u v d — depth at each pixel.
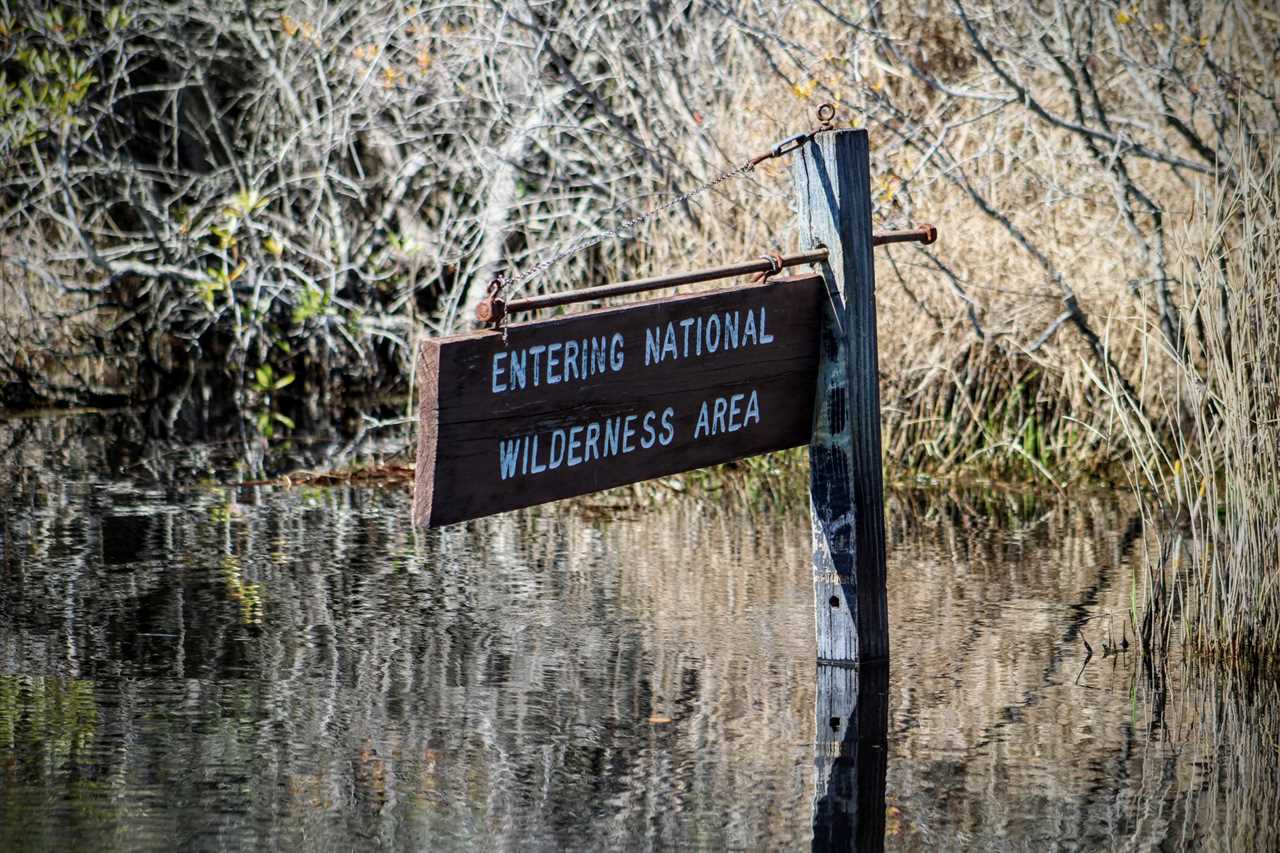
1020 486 12.96
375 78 16.77
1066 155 13.03
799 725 6.79
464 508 6.39
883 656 7.75
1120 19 12.41
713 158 14.40
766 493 12.78
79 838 5.46
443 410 6.27
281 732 6.62
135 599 8.92
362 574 9.66
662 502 12.39
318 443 15.34
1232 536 7.85
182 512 11.70
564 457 6.66
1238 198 9.38
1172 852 5.47
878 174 13.52
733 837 5.57
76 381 18.39
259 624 8.41
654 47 14.73
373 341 18.70
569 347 6.62
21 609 8.67
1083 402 13.23
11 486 12.74
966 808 5.87
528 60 15.80
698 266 14.62
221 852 5.36
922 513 11.85
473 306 16.41
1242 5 12.22
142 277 19.12
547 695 7.17
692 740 6.57
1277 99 12.43
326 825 5.61
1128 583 9.42
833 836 5.58
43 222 19.19
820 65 13.60
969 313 13.32
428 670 7.57
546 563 10.05
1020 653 7.92
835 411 7.45
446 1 16.58
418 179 18.70
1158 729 6.77
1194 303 8.63
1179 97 12.98
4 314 17.95
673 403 6.96
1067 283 13.14
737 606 8.90
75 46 19.11
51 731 6.60
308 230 18.34
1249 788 6.07
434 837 5.53
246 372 18.80
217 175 18.03
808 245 7.41
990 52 13.29
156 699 7.07
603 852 5.41
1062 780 6.14
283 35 18.16
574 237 15.63
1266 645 7.75
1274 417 7.74
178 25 18.17
